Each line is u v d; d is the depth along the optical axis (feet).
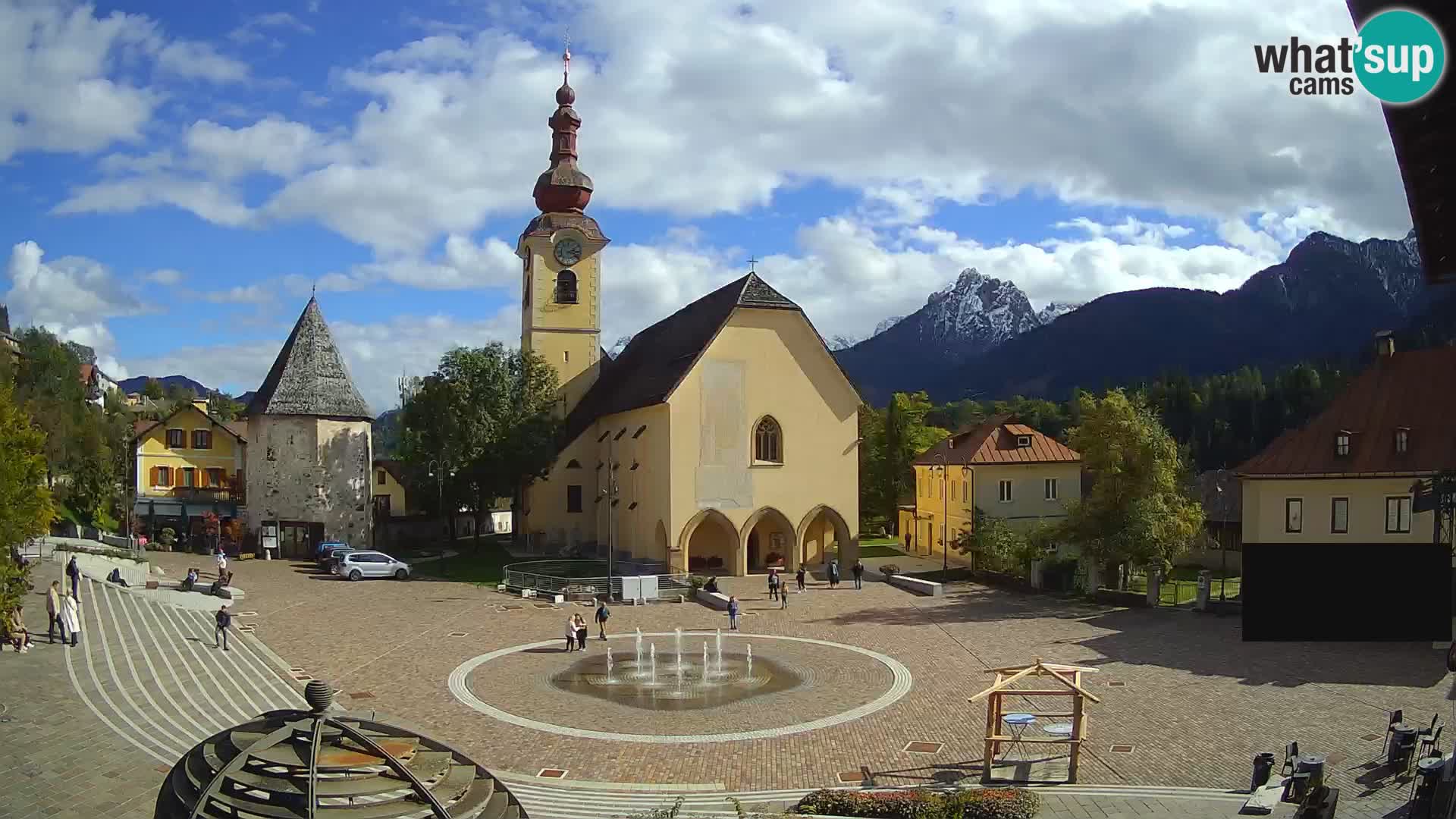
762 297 195.52
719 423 191.11
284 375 221.25
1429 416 138.62
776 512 194.70
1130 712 90.27
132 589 146.61
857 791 69.51
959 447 235.40
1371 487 139.33
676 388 188.34
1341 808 62.28
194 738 77.05
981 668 111.14
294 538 218.18
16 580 95.81
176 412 247.91
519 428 217.36
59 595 110.83
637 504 204.54
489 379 219.41
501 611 151.74
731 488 191.62
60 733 72.79
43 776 64.54
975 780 73.67
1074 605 155.43
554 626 139.44
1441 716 86.33
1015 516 216.54
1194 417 426.92
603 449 228.43
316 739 39.27
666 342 221.46
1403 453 137.90
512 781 74.23
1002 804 62.90
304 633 131.75
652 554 197.06
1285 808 62.03
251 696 95.20
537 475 221.46
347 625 138.51
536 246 243.19
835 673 109.60
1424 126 26.55
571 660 117.29
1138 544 154.92
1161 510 155.12
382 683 104.94
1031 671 74.90
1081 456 171.63
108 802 61.62
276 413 217.15
